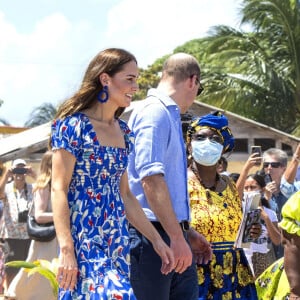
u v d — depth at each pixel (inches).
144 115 235.9
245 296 265.4
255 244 354.6
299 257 223.5
